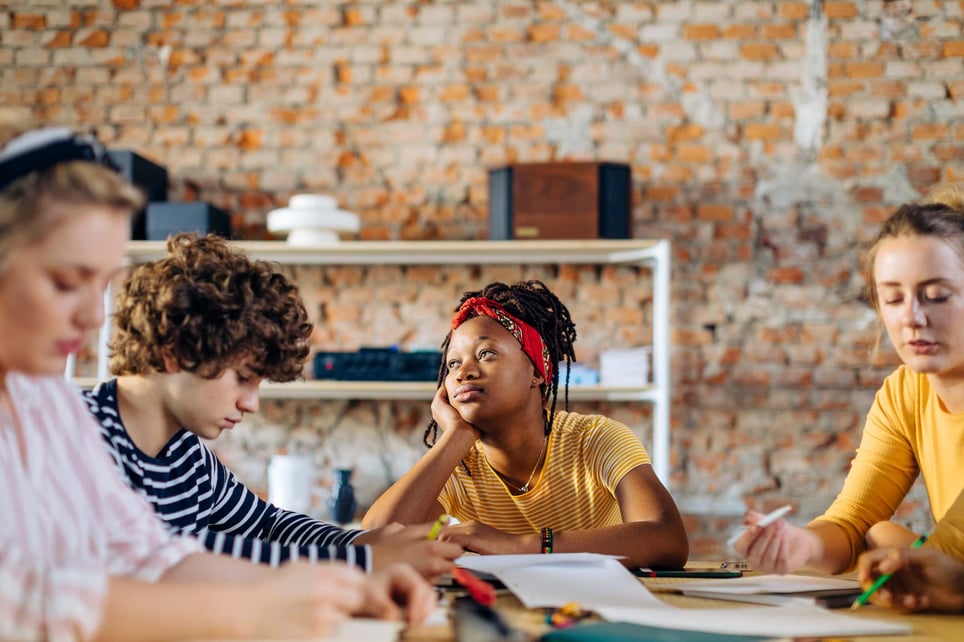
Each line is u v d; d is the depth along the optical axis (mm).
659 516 1521
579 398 3363
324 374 3219
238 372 1162
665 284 3191
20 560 699
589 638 857
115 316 1166
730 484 3418
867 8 3516
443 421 1727
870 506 1510
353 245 3221
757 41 3535
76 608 677
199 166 3625
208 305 1109
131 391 1166
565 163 3238
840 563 1406
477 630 876
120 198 749
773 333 3459
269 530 1428
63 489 882
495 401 1671
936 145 3469
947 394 1404
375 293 3557
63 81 3656
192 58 3656
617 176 3250
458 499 1819
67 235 713
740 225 3494
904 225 1298
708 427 3441
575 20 3582
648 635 872
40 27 3676
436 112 3600
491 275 3527
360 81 3625
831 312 3449
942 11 3504
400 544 1130
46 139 737
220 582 921
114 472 958
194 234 1213
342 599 755
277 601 735
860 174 3480
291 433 3525
